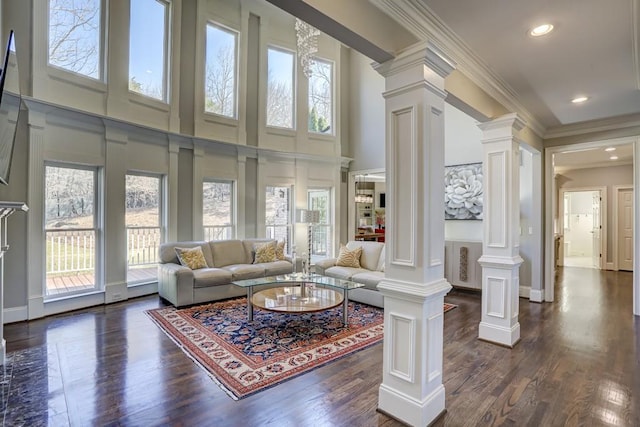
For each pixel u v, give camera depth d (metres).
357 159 7.45
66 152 4.10
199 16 5.52
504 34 2.34
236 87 6.05
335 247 7.21
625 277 6.86
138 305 4.44
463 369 2.69
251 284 3.88
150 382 2.43
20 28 3.69
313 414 2.06
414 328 1.99
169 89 5.17
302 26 5.48
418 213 2.00
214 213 5.92
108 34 4.45
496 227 3.30
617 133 4.45
